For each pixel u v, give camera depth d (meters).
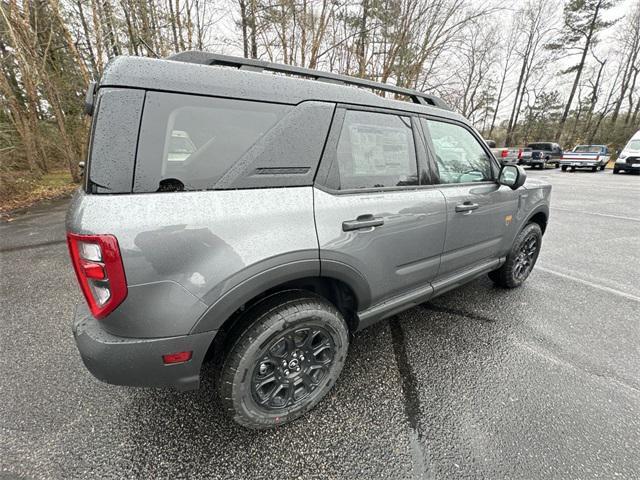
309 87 1.51
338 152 1.59
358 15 9.18
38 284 3.24
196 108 1.23
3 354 2.15
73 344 2.27
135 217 1.11
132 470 1.39
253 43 8.78
